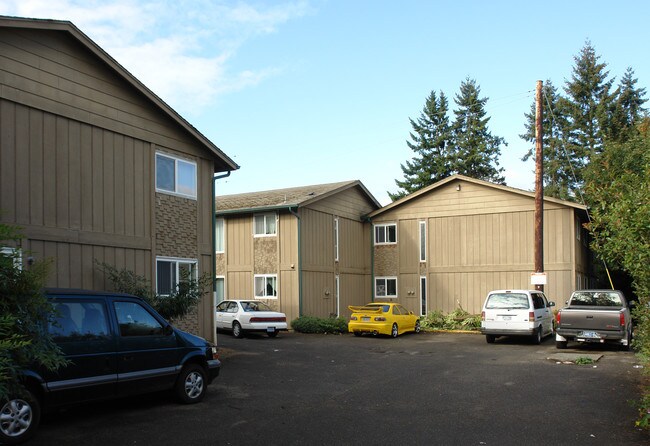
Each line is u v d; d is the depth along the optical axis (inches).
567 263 981.8
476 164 2091.5
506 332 735.7
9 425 263.0
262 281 1045.2
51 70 473.4
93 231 501.0
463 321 984.9
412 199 1145.4
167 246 585.0
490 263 1051.9
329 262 1090.1
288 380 463.2
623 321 632.4
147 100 570.3
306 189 1169.4
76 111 493.0
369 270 1196.5
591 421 320.8
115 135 533.6
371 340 813.2
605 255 375.2
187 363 367.9
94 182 507.2
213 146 649.0
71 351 294.5
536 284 810.8
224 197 1250.6
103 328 315.3
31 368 274.2
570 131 1867.6
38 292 222.7
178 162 609.6
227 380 462.3
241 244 1076.5
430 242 1118.4
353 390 419.2
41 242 454.3
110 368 313.6
